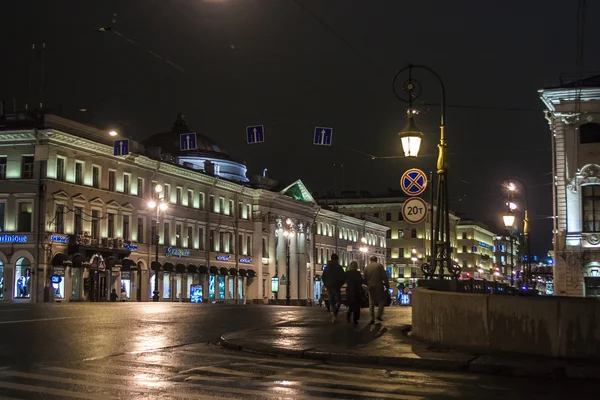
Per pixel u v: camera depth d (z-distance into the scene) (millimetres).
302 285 98500
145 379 11016
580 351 12859
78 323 20375
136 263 65875
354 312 20906
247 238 87125
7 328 18484
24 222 56938
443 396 10023
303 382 10992
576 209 44094
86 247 58938
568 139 44438
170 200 72250
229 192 83688
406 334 17562
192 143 40625
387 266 131500
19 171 57219
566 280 44031
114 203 63562
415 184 21031
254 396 9672
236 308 33312
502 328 13758
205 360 13516
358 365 13188
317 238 104938
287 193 97688
